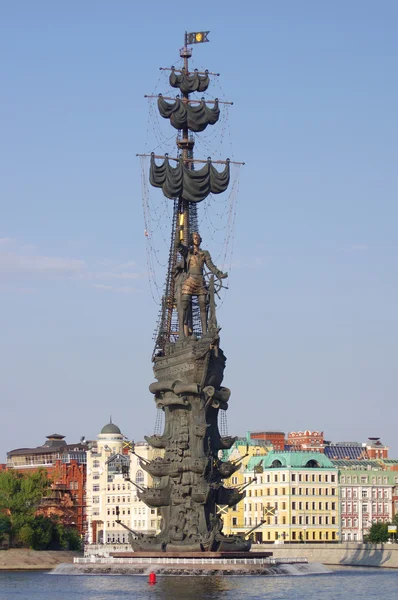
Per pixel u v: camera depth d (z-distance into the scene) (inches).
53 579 7677.2
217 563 7573.8
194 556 7598.4
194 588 6614.2
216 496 7844.5
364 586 7091.5
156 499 7829.7
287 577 7603.4
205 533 7682.1
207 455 7790.4
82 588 6835.6
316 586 6978.4
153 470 7839.6
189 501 7760.8
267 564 7869.1
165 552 7687.0
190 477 7760.8
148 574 7578.7
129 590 6560.0
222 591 6451.8
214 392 7780.5
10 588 6988.2
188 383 7755.9
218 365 7844.5
